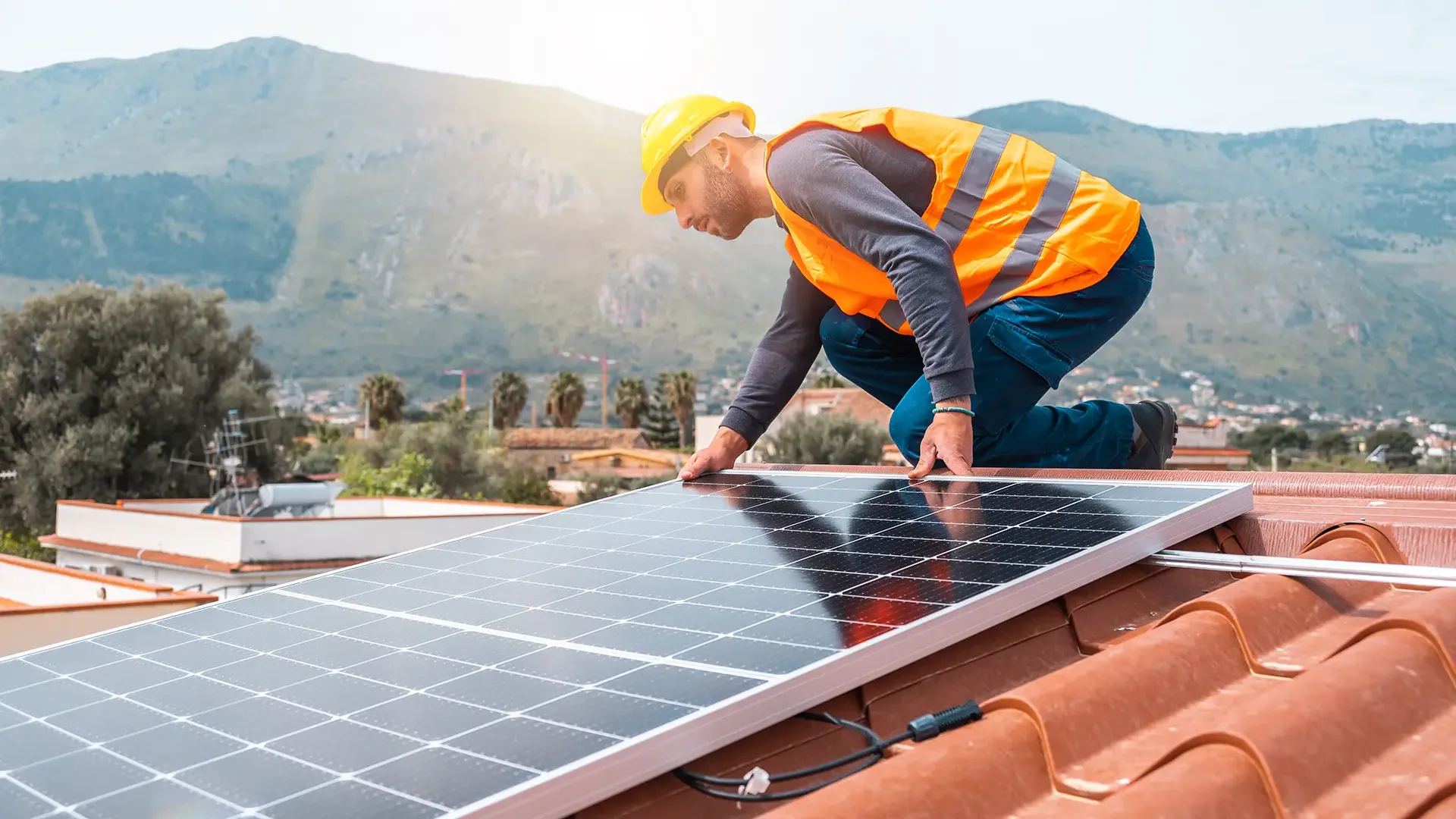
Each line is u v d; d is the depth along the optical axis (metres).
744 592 2.08
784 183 3.35
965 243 3.44
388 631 2.16
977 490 2.76
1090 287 3.39
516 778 1.35
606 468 120.69
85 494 51.38
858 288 3.56
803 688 1.58
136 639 2.39
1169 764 1.48
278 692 1.84
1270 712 1.53
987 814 1.46
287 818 1.30
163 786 1.46
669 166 3.73
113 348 54.12
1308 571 2.12
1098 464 3.87
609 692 1.62
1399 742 1.57
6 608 14.80
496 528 3.16
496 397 136.50
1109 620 2.17
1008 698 1.68
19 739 1.76
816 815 1.38
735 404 4.02
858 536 2.39
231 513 35.19
